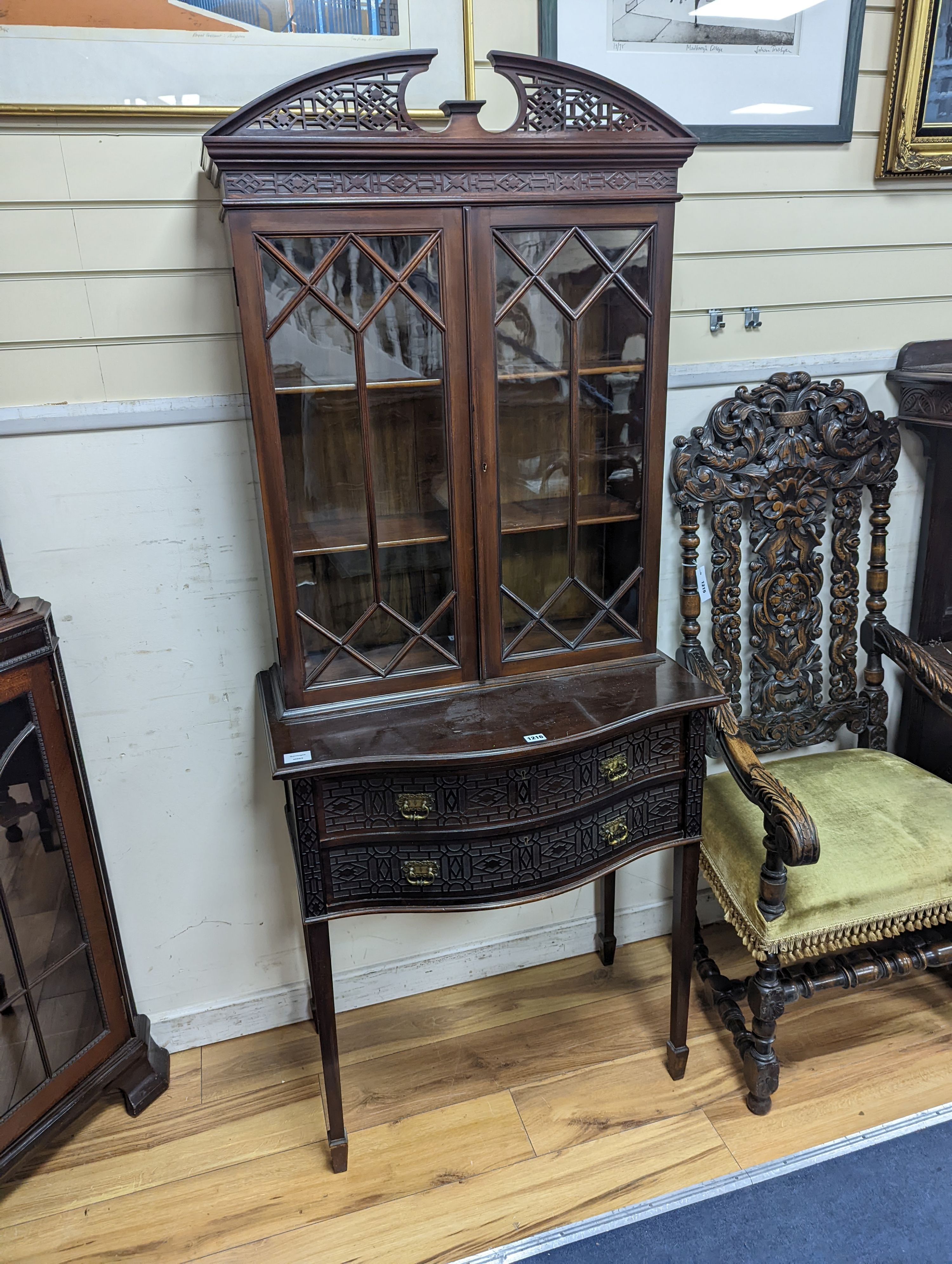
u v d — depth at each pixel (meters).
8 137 1.32
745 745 1.60
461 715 1.44
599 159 1.33
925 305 1.89
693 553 1.79
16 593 1.50
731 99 1.62
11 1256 1.42
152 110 1.35
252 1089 1.74
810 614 1.90
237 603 1.62
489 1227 1.44
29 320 1.40
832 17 1.62
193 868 1.74
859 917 1.53
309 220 1.23
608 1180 1.51
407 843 1.38
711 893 2.09
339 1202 1.49
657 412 1.50
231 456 1.54
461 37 1.47
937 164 1.75
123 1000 1.65
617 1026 1.85
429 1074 1.75
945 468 1.91
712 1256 1.38
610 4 1.50
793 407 1.77
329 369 1.32
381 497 1.40
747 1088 1.68
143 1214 1.49
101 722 1.61
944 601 2.02
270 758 1.67
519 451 1.45
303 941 1.86
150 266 1.42
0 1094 1.41
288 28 1.39
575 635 1.58
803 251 1.77
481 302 1.34
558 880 1.46
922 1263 1.35
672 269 1.44
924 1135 1.56
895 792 1.75
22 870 1.41
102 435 1.47
